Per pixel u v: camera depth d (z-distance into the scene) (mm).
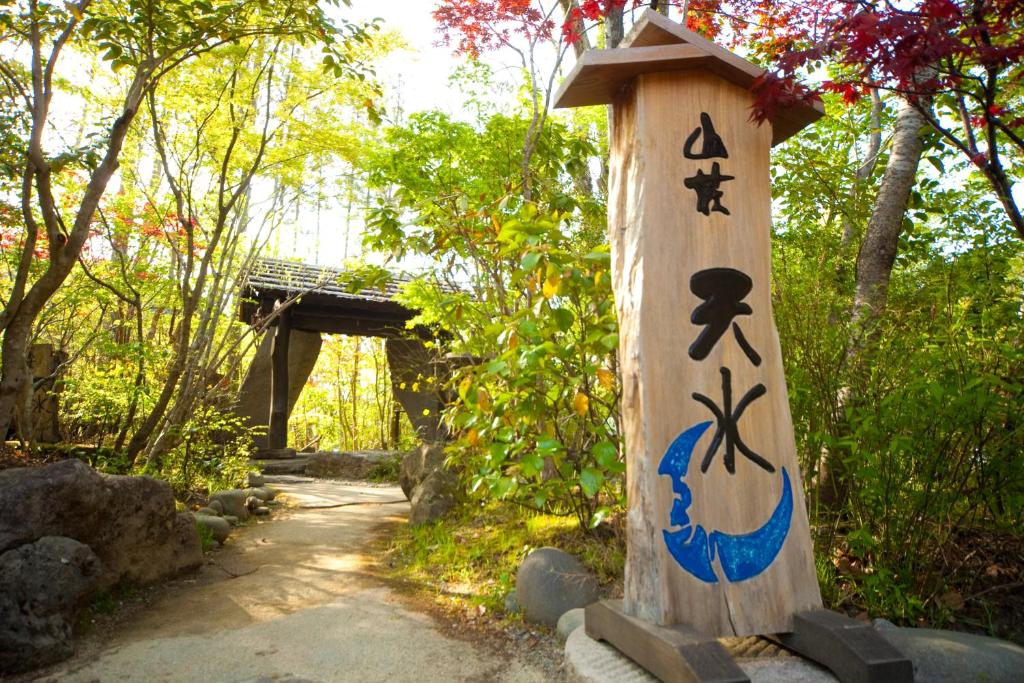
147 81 6254
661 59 2865
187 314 6676
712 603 2619
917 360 3277
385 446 16547
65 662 3535
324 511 7820
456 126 6043
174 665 3477
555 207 5051
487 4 5430
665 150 2916
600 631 2859
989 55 2646
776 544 2754
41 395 7812
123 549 4562
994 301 3633
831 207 5457
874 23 2555
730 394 2816
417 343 12336
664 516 2646
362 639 3775
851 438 3348
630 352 2848
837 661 2439
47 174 5191
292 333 12852
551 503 5082
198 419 7988
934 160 4488
